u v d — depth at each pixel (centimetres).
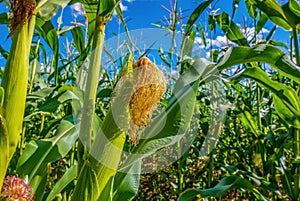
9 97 44
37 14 47
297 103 68
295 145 79
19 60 45
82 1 65
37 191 57
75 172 62
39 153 56
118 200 57
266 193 89
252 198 103
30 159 56
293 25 77
